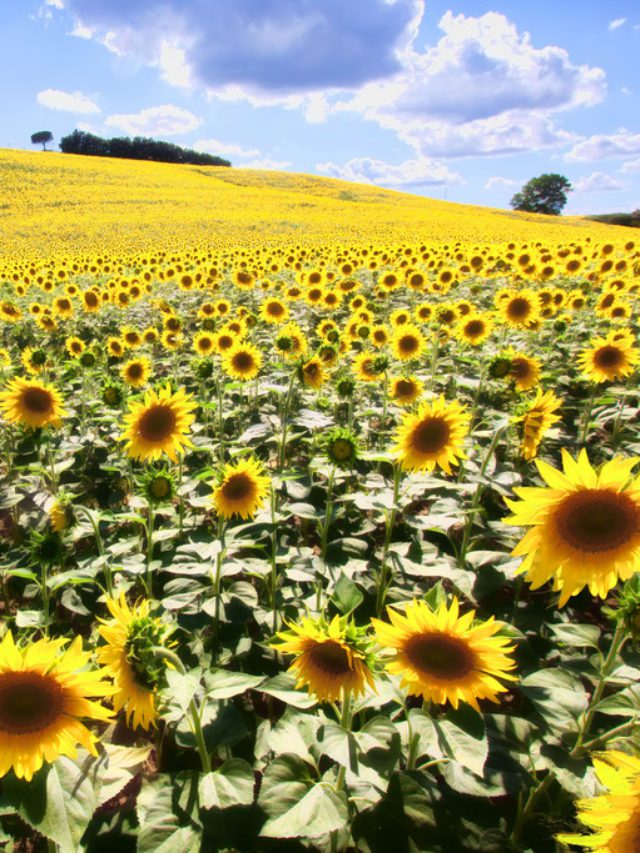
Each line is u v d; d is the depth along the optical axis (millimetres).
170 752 3361
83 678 1930
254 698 3887
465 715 2568
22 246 35469
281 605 4078
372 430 6918
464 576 3869
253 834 2576
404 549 4258
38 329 15086
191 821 2586
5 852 2467
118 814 2879
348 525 5352
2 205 51344
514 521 2080
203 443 6184
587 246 20359
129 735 3447
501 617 4133
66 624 4328
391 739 2502
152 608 3830
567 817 2811
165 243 35250
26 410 5539
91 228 42125
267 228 42375
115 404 6570
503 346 9586
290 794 2539
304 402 7969
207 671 3010
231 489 3938
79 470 6816
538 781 2783
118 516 4184
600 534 2004
